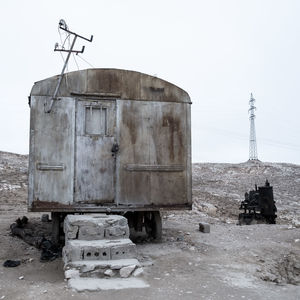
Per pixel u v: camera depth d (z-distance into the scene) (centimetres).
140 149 812
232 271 618
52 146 764
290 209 2030
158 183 812
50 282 541
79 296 475
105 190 783
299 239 876
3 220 1162
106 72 812
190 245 802
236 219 1619
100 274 550
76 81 793
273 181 3397
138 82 827
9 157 3203
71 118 782
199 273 597
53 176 757
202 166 4378
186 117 847
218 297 482
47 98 774
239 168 4209
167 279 558
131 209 791
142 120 820
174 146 831
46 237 844
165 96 839
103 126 802
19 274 582
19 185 2180
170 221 1223
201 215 1512
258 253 755
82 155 779
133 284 524
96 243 598
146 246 785
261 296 491
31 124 759
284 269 688
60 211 753
